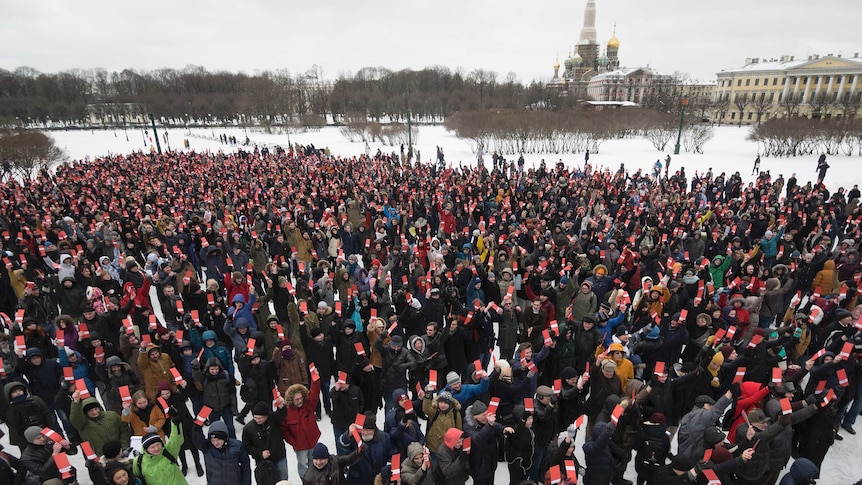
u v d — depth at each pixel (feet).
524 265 36.88
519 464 18.20
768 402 18.90
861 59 276.21
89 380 22.35
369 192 64.54
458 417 18.90
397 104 304.30
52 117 295.69
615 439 18.02
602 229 46.62
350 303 28.78
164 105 314.76
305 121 256.73
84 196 61.05
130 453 17.16
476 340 25.90
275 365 22.52
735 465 16.44
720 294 29.68
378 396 23.77
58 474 16.71
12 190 72.18
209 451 17.19
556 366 23.39
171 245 42.52
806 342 26.40
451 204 53.11
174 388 20.06
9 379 21.38
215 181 77.56
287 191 65.72
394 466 14.80
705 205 59.26
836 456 22.02
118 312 26.81
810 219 46.80
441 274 32.14
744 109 323.57
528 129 150.61
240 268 38.68
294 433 18.88
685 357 26.96
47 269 40.16
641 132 185.88
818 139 130.52
